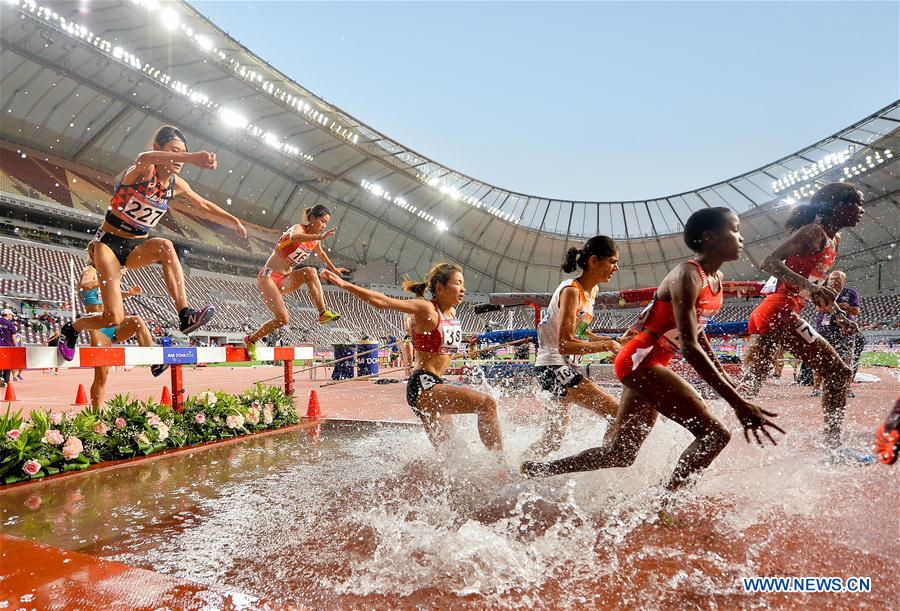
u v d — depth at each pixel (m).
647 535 2.21
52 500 3.06
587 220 61.03
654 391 2.54
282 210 53.66
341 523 2.44
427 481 3.16
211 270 44.94
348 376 13.24
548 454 3.54
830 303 3.32
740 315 51.41
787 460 3.20
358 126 47.31
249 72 39.34
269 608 1.64
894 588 1.72
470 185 58.31
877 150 40.59
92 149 41.97
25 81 35.56
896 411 1.38
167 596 1.71
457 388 3.37
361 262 59.25
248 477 3.48
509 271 65.94
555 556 2.02
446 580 1.84
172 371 5.30
